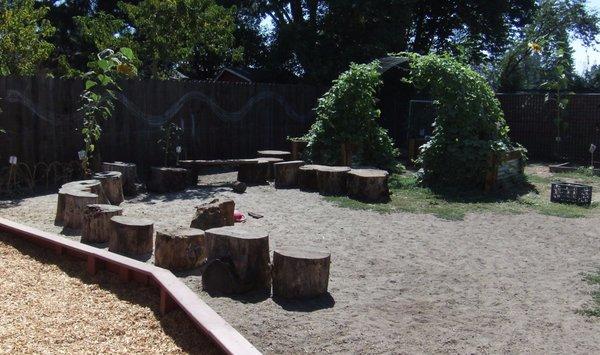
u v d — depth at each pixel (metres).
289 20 28.77
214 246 6.01
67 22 29.20
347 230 8.80
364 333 4.98
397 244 8.06
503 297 6.00
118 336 4.71
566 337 5.00
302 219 9.50
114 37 20.09
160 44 19.25
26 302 5.37
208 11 20.12
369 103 14.41
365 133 14.38
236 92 16.33
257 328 5.00
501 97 19.69
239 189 11.97
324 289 5.90
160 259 6.60
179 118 14.80
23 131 11.71
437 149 12.56
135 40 22.17
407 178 13.76
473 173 12.20
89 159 12.56
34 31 16.20
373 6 22.95
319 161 14.47
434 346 4.77
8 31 15.07
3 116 11.39
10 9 15.42
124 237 7.05
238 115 16.44
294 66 26.55
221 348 4.12
